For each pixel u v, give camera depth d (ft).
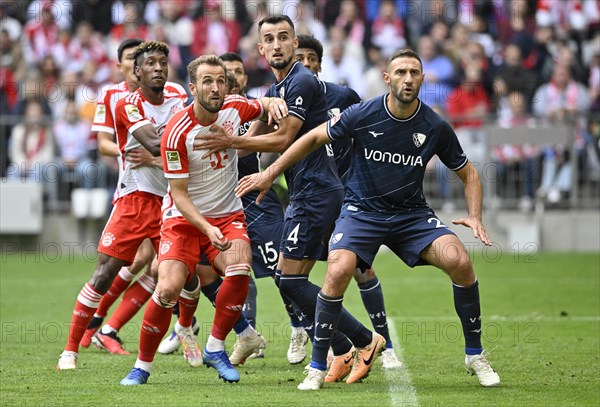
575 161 184.34
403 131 73.82
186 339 85.92
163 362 89.20
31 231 187.73
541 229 187.01
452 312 119.96
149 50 86.53
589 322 110.83
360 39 206.08
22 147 188.55
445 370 82.64
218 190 76.59
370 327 109.09
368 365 76.59
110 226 88.17
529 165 185.57
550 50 209.67
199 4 211.82
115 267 86.99
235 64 95.30
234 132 77.41
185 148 74.18
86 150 187.52
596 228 186.50
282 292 82.79
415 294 137.49
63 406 65.36
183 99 89.51
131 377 75.51
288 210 82.33
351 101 89.76
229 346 98.02
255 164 95.35
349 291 142.31
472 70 195.21
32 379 77.77
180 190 74.38
